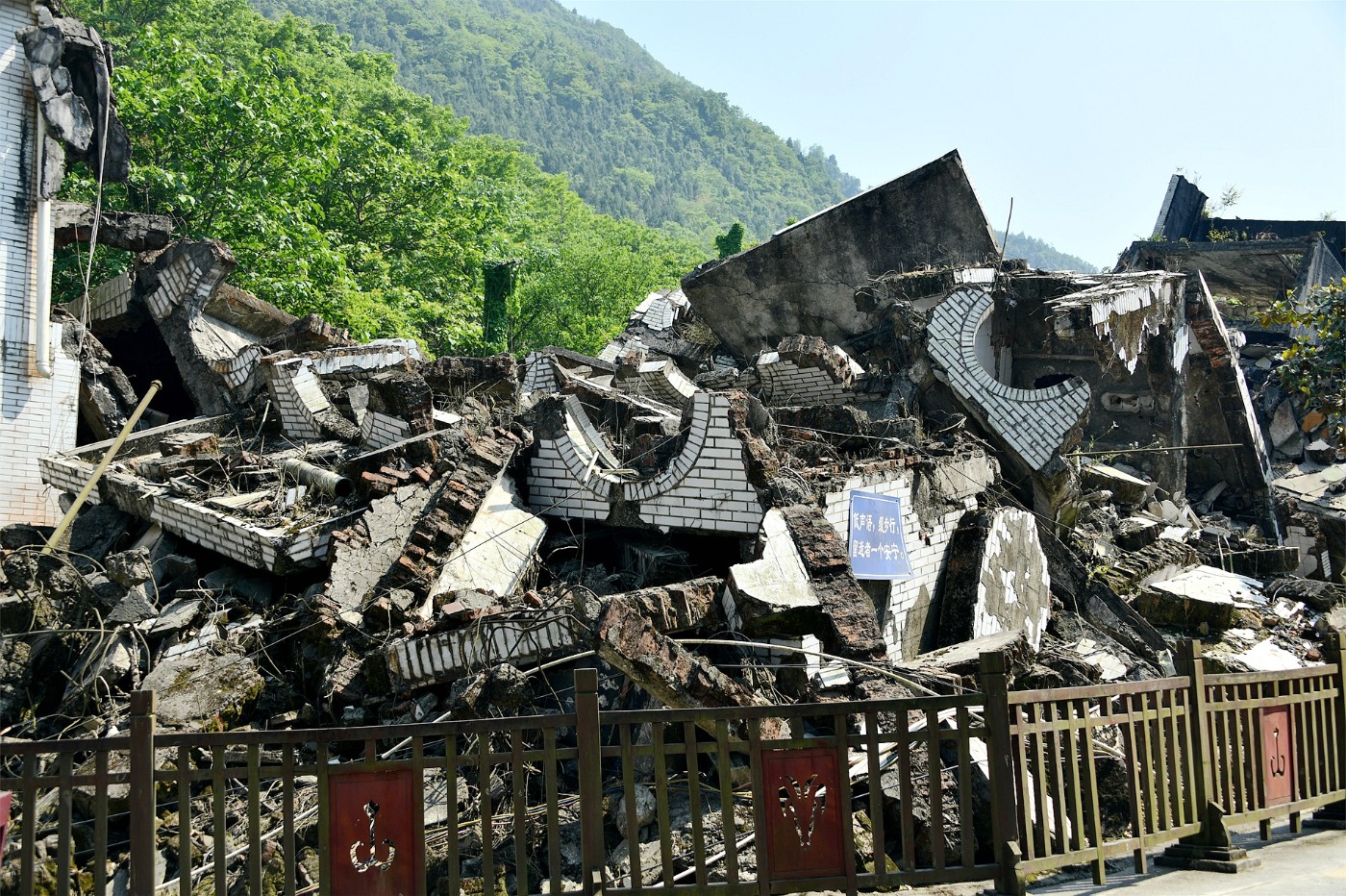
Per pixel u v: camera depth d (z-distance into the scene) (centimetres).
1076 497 1623
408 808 582
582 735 589
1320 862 702
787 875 599
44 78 1570
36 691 1103
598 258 4828
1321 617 1587
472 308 3909
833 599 1028
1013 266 1881
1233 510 2131
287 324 2055
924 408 1689
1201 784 721
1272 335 2920
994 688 620
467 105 18425
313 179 2967
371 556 1107
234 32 4894
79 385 1717
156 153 2745
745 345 2225
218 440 1523
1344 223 3416
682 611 996
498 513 1186
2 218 1575
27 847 562
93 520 1392
